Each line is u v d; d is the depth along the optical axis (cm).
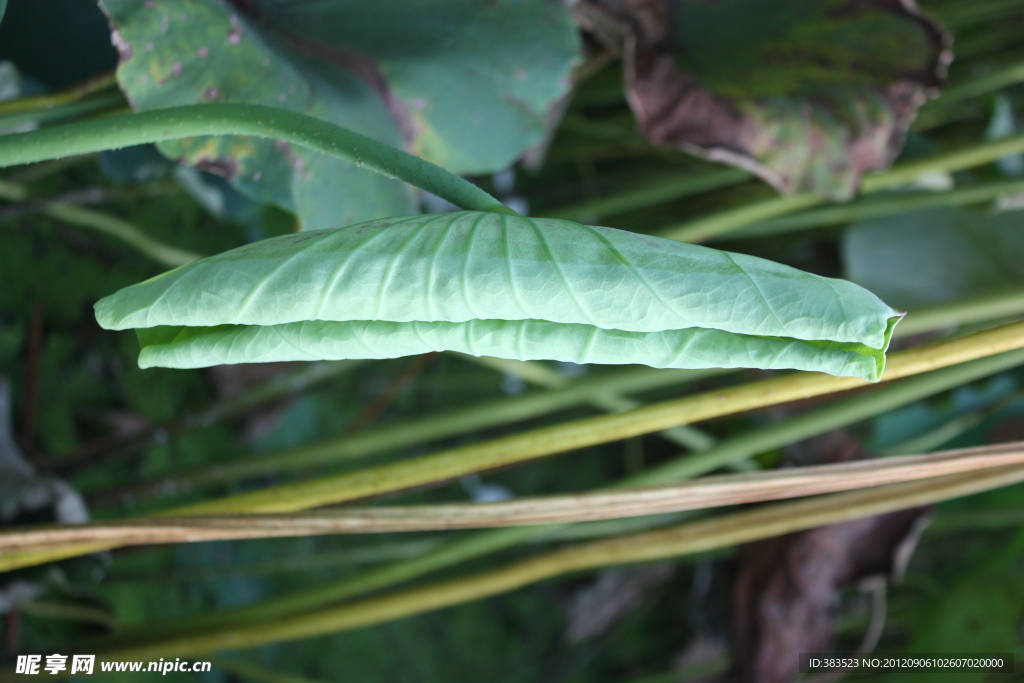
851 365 46
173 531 57
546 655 161
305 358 48
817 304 45
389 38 69
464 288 46
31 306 94
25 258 94
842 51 83
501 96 75
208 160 63
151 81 60
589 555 79
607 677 167
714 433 127
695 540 77
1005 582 103
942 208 98
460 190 49
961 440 112
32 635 85
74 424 98
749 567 110
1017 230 94
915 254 101
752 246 161
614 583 166
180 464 111
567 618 165
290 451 94
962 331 98
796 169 90
